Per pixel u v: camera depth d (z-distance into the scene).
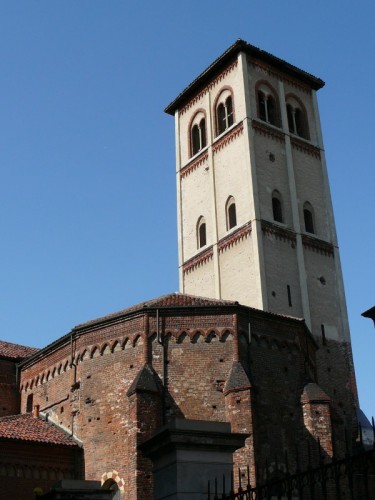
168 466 17.31
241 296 54.53
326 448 38.16
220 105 64.00
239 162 59.03
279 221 57.56
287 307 53.78
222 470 17.16
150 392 37.16
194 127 66.94
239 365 38.31
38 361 47.12
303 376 41.28
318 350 53.94
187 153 66.38
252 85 61.81
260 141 59.59
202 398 38.06
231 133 60.97
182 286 61.09
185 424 17.42
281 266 55.19
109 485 37.62
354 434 51.12
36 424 42.44
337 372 54.47
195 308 40.00
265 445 37.31
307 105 66.25
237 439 17.59
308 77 66.56
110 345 40.72
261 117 61.50
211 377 38.59
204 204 61.88
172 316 40.00
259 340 40.53
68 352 43.44
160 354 39.09
